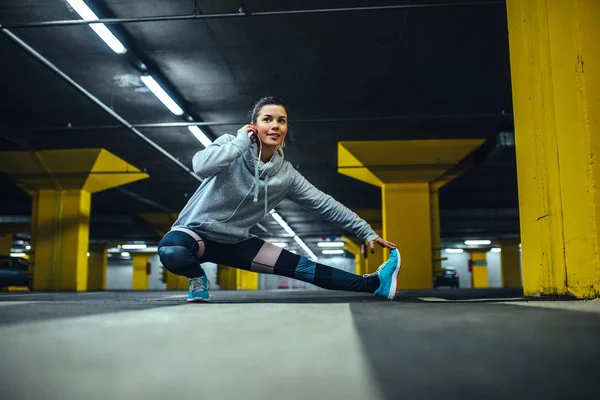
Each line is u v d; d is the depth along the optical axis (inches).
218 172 105.0
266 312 68.9
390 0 284.0
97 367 31.7
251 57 354.0
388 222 587.2
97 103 395.2
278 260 112.0
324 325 51.9
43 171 601.0
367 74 380.8
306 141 547.5
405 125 496.1
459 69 371.9
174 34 322.3
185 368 31.3
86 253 658.2
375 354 35.7
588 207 106.3
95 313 68.4
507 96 421.4
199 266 108.4
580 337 43.4
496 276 1720.0
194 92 413.4
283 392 25.7
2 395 25.3
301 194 114.6
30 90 408.8
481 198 882.8
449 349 37.7
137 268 1652.3
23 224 1029.2
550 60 121.3
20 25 275.6
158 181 752.3
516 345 39.4
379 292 114.5
